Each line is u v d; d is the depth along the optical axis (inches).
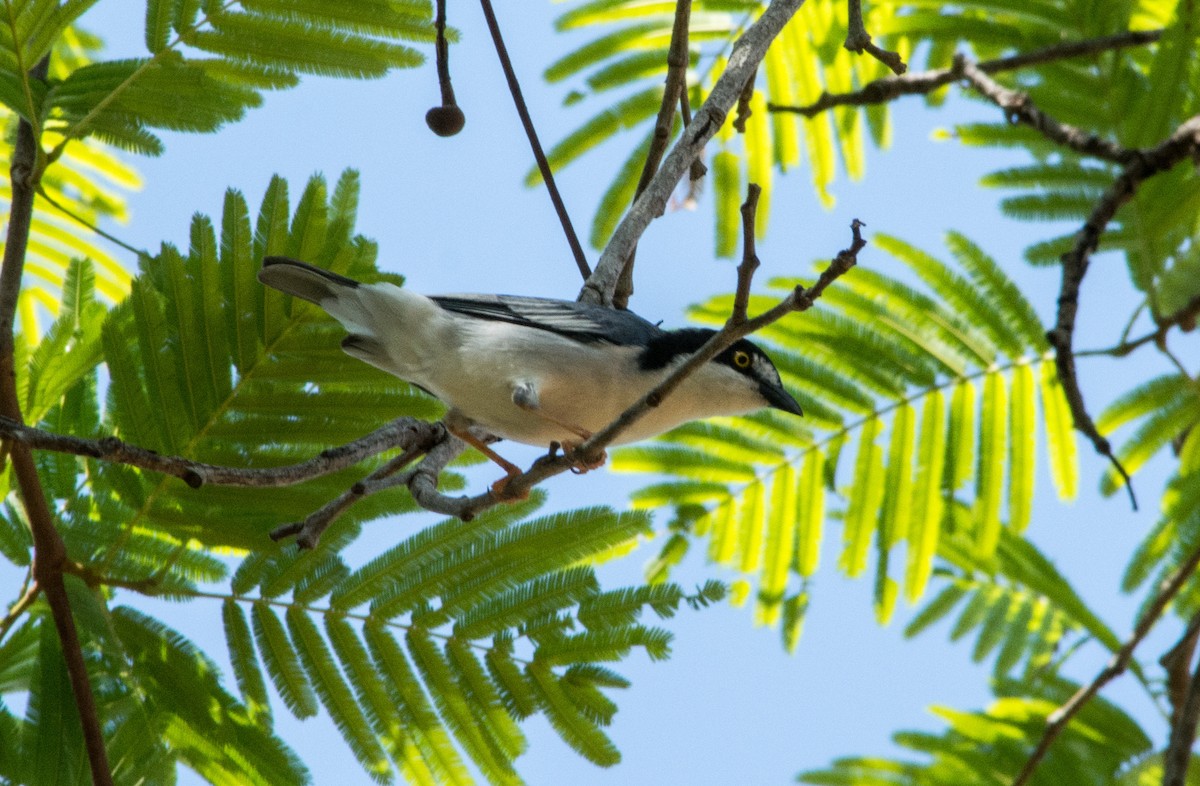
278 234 394.3
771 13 403.5
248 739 368.5
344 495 352.2
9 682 362.0
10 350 353.4
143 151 395.5
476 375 390.3
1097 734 490.6
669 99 404.8
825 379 536.1
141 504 378.0
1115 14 551.5
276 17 392.5
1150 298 524.4
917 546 526.3
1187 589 523.2
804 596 527.2
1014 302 538.0
